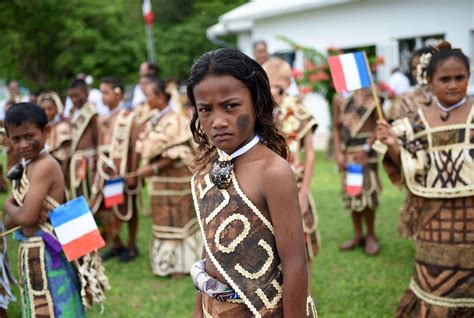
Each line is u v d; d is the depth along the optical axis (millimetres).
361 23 11844
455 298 2824
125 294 4445
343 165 5176
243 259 1708
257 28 14055
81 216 2744
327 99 9336
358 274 4562
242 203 1699
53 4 14555
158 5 32812
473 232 2768
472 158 2748
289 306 1695
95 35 16250
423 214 2936
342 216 6555
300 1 12750
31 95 7047
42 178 2781
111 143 5242
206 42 24406
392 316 3723
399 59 11352
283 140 1837
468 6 9961
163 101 4684
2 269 3326
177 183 4691
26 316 2934
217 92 1598
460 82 2760
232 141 1639
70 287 2953
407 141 2918
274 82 3527
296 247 1679
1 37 14594
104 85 5355
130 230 5371
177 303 4191
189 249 4809
